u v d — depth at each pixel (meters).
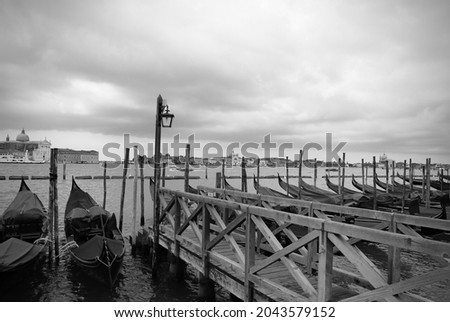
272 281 4.93
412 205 14.65
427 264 10.40
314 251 5.78
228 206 5.76
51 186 9.75
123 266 9.83
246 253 5.25
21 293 7.88
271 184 55.50
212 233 9.48
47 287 8.21
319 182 63.88
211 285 7.04
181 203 8.04
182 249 7.88
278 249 4.70
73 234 10.57
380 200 18.94
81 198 13.64
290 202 7.01
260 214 4.97
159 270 9.49
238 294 5.57
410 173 25.75
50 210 9.73
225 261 6.00
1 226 10.23
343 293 4.77
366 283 4.94
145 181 50.03
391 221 5.16
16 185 39.03
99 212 11.21
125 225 16.11
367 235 3.43
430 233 14.06
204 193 10.56
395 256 4.30
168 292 8.08
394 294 3.35
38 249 8.61
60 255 10.21
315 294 4.10
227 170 112.12
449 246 2.79
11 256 7.83
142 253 10.82
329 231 3.85
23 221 10.45
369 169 114.81
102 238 8.92
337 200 16.92
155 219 8.73
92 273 8.20
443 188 28.75
